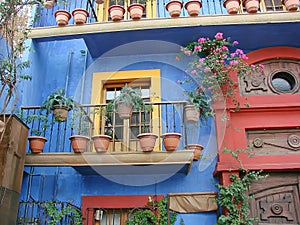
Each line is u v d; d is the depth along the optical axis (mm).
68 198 5266
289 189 5047
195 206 4938
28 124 5578
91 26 5473
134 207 5113
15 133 4438
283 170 5062
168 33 5512
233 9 5281
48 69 6270
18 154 4496
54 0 5664
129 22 5406
